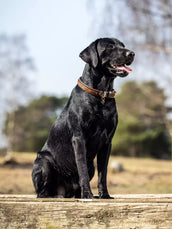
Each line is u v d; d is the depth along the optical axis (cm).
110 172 1722
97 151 538
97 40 561
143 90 3188
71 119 528
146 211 421
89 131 519
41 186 564
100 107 515
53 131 570
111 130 532
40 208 423
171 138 4003
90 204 424
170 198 450
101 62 540
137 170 1912
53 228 420
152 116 3575
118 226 420
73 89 555
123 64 543
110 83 544
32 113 5041
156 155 4050
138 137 3906
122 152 4038
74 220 422
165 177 1636
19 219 421
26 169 1712
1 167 1755
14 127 4788
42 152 579
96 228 421
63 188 575
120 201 429
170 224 419
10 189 1025
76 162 517
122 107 3434
